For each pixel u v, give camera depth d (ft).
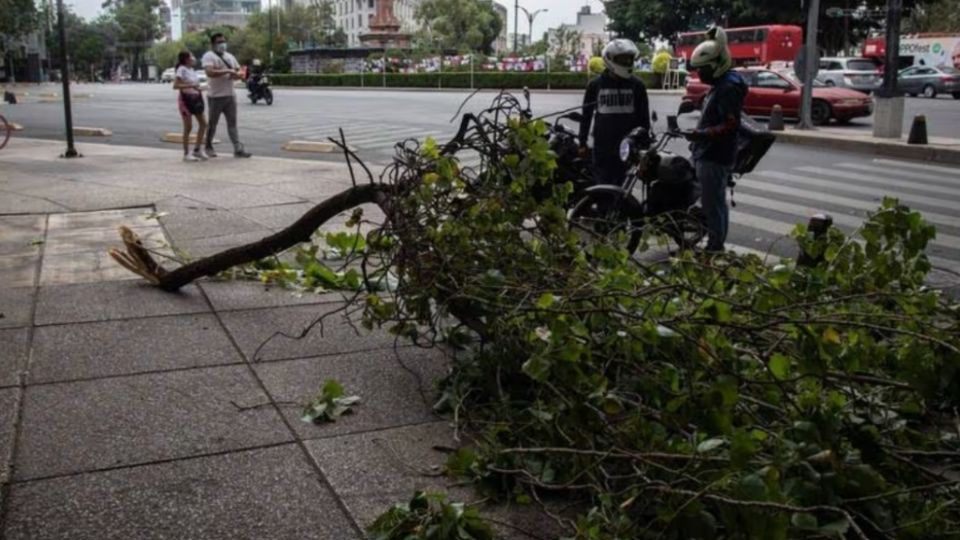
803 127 69.05
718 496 8.71
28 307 19.40
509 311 12.90
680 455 9.44
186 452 12.63
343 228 29.35
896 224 14.39
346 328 18.34
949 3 259.60
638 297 11.72
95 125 76.69
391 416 13.99
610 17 226.17
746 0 182.29
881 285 14.24
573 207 26.50
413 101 112.57
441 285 14.33
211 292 20.85
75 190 36.06
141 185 37.42
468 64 180.75
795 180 44.29
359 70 201.87
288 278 22.00
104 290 20.81
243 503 11.28
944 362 10.22
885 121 60.59
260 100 115.85
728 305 11.53
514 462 11.61
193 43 378.53
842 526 8.68
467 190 15.08
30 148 53.62
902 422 11.38
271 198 34.30
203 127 46.70
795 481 9.20
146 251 21.07
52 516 10.89
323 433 13.35
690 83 94.27
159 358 16.38
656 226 22.70
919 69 141.69
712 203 24.64
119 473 12.00
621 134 27.53
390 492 11.61
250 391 14.92
